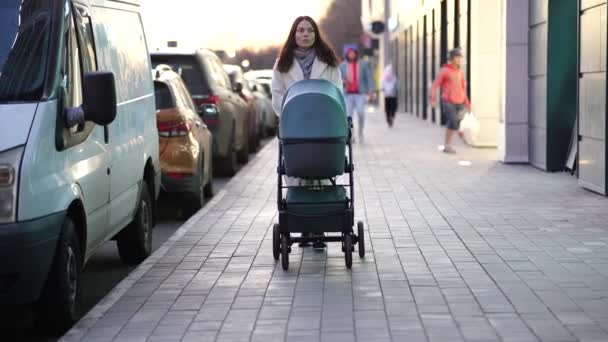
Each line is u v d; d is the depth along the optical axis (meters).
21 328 9.28
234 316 8.91
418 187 18.94
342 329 8.33
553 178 20.00
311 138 10.63
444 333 8.11
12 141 8.20
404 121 48.38
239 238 13.23
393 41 70.69
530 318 8.54
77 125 9.12
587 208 15.49
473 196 17.33
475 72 28.44
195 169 16.05
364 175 21.41
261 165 24.78
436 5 41.84
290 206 10.96
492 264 11.04
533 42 22.45
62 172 8.70
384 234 13.33
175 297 9.74
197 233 13.71
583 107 17.91
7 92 8.57
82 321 8.87
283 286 10.15
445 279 10.27
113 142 10.63
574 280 10.10
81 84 9.52
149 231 12.61
